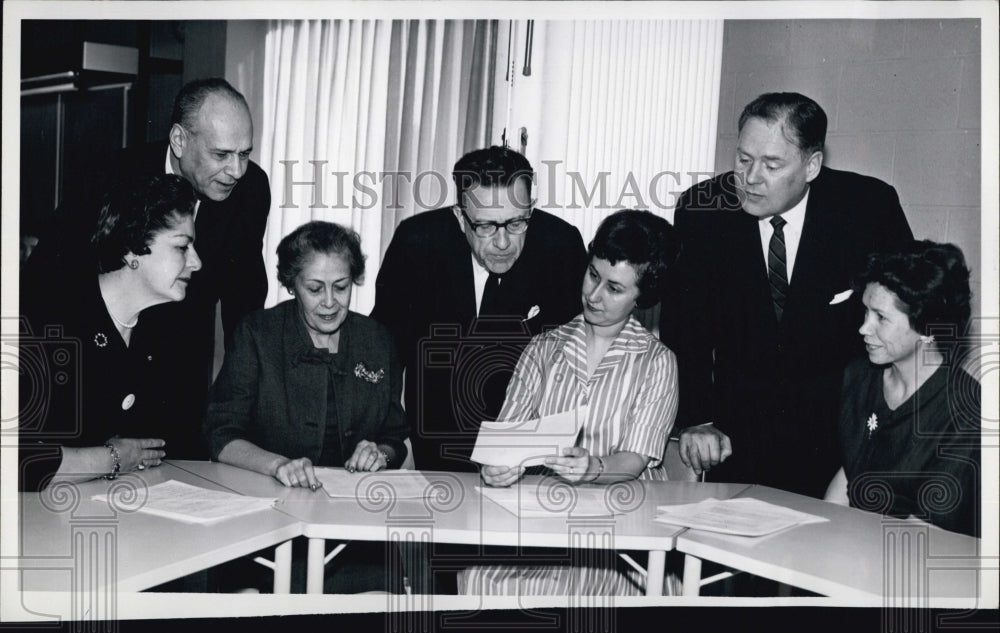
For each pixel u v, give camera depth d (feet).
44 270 8.63
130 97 8.82
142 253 8.64
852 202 8.57
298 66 8.90
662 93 8.72
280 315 8.77
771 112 8.59
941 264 8.34
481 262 8.77
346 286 8.78
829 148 8.63
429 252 8.84
